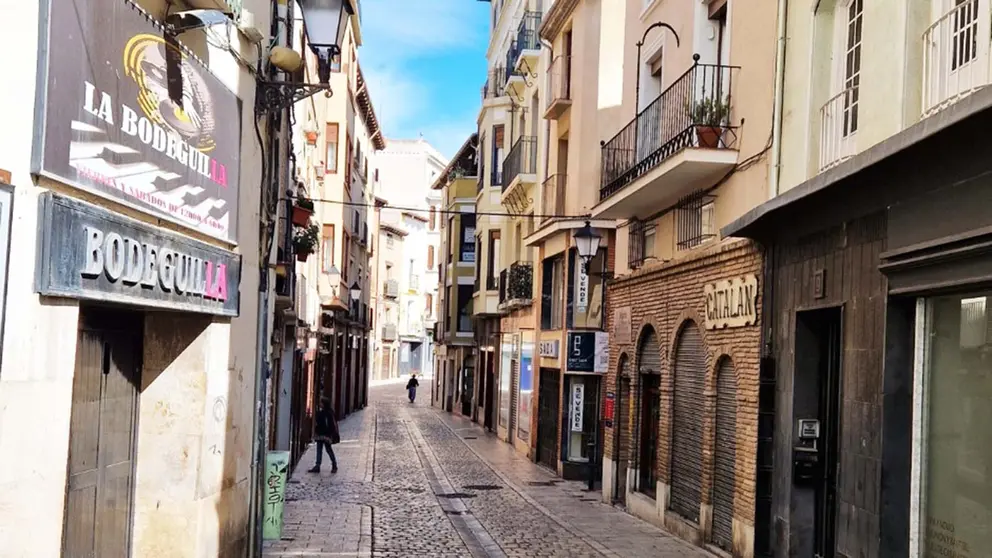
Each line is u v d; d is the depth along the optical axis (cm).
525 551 1153
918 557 707
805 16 958
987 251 595
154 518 765
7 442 447
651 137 1384
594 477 1908
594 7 2012
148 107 619
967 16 684
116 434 723
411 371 8312
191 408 775
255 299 949
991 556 615
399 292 7481
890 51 779
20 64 452
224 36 791
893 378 733
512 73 2847
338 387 3525
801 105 959
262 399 1014
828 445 921
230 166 820
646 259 1493
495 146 3312
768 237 1013
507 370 2925
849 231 827
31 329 471
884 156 668
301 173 1891
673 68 1358
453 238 4253
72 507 634
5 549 445
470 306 4188
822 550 922
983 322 636
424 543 1184
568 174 2075
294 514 1361
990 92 521
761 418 1005
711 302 1177
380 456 2305
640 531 1323
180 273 675
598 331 1988
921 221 689
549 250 2239
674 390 1348
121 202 576
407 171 7881
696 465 1237
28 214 465
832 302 858
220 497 825
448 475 1977
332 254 2936
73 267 504
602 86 1981
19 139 454
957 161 630
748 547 1016
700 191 1238
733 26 1160
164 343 776
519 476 2006
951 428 673
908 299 729
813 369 947
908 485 725
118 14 566
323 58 902
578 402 2003
